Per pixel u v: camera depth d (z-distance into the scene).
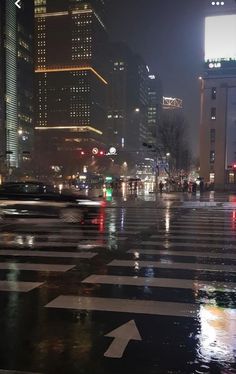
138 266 9.52
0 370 4.54
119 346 5.14
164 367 4.61
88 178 99.25
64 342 5.26
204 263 9.85
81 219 18.06
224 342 5.27
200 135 81.50
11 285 7.90
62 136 181.12
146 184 101.19
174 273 8.88
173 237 13.94
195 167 115.06
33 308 6.56
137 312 6.37
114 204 31.44
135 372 4.49
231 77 80.00
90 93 195.12
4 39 153.38
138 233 14.88
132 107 192.50
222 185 77.25
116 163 128.12
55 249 11.59
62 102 197.00
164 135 75.25
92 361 4.74
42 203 18.14
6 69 153.88
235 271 9.09
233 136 79.94
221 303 6.85
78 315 6.23
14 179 108.38
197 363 4.70
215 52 80.25
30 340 5.33
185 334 5.52
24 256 10.62
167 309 6.52
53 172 114.50
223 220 19.64
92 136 182.88
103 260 10.16
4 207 18.52
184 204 31.94
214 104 80.62
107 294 7.32
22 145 156.88
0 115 145.50
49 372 4.49
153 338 5.39
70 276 8.59
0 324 5.89
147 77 199.75
